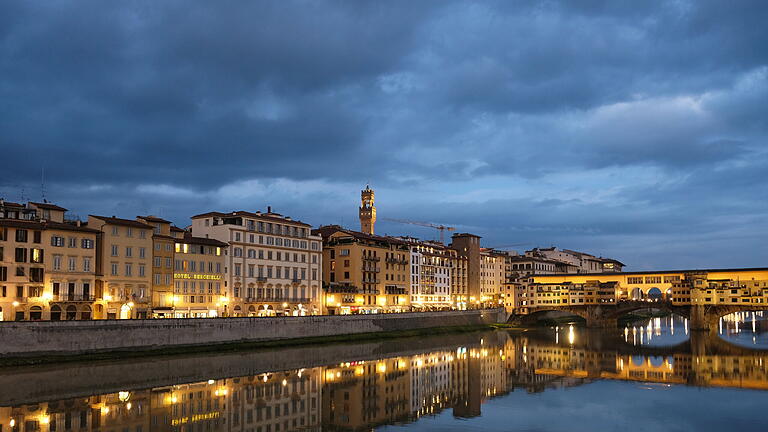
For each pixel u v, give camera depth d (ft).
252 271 491.72
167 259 427.33
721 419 219.41
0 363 287.69
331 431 204.95
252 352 385.50
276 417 220.43
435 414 229.45
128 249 400.88
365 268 610.24
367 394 263.70
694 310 640.99
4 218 369.09
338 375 309.01
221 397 248.11
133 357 335.88
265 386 273.13
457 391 274.57
